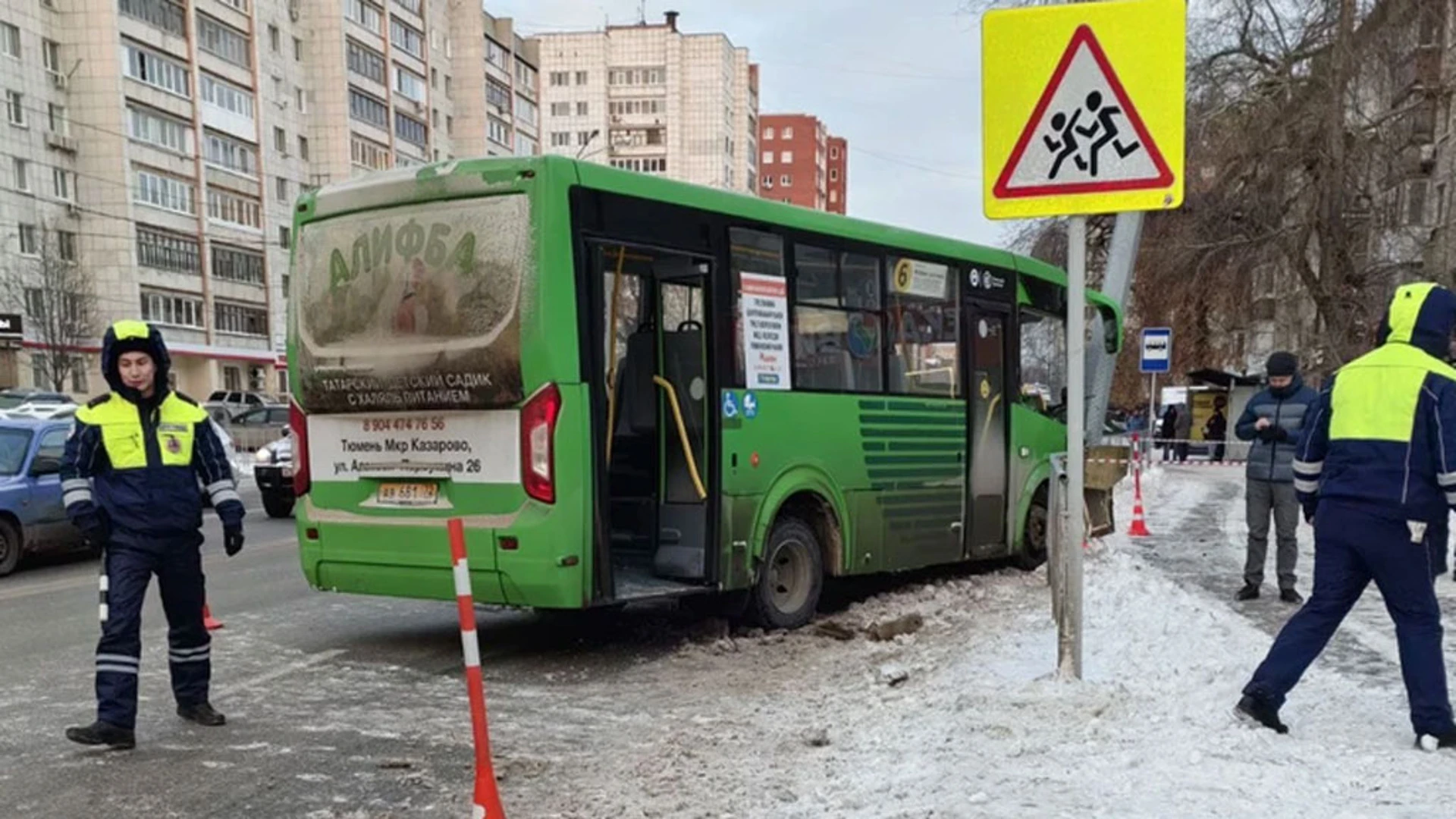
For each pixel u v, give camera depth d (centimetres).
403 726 580
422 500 700
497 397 661
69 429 1268
